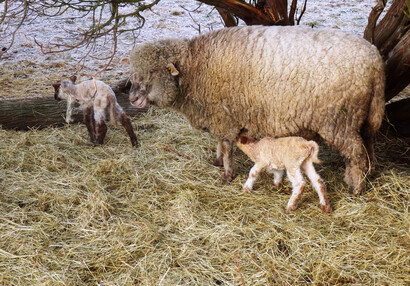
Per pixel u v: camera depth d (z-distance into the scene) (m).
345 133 3.78
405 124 4.57
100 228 3.73
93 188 4.03
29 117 4.75
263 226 3.72
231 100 3.88
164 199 3.97
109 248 3.58
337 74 3.68
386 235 3.64
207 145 4.53
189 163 4.32
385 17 4.34
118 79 5.52
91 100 4.41
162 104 3.99
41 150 4.45
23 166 4.28
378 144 4.51
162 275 3.44
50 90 5.36
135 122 4.87
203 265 3.49
